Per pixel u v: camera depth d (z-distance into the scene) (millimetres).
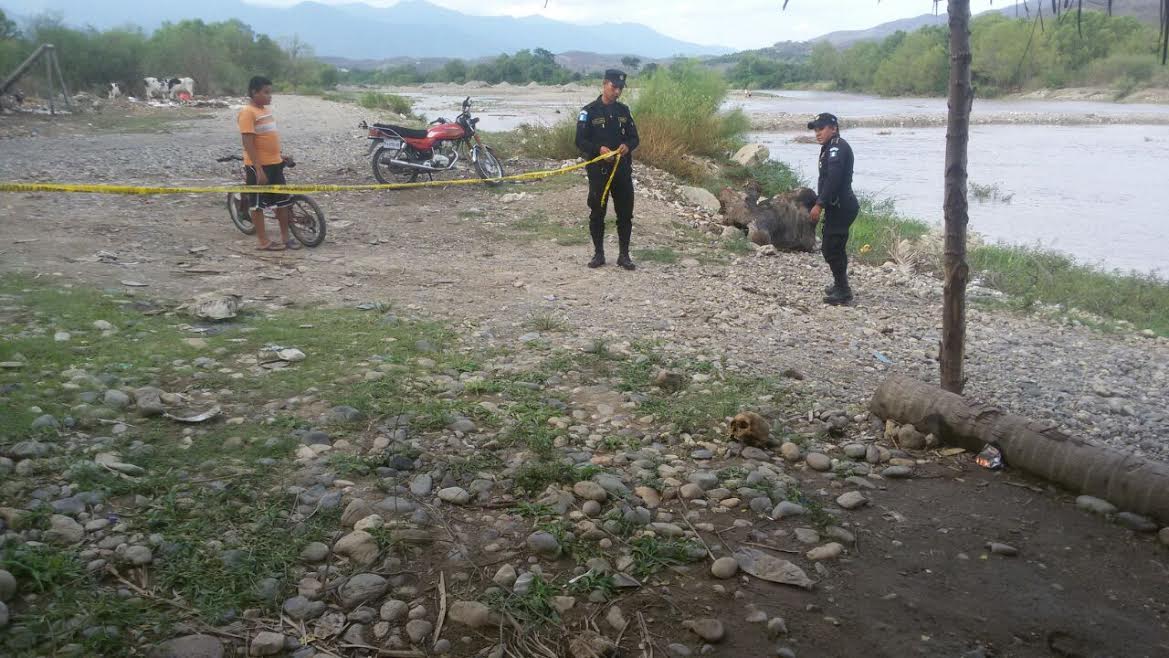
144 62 35812
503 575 3193
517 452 4305
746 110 56250
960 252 4805
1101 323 9250
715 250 10898
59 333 5508
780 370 6141
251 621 2869
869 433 4902
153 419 4344
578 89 92938
